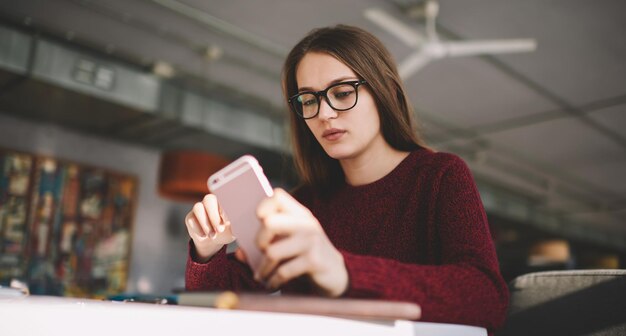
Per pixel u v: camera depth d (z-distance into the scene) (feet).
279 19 13.09
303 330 1.37
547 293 3.23
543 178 25.99
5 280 15.28
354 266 1.62
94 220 17.69
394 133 2.93
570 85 15.80
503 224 30.40
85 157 17.87
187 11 12.83
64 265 16.78
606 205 30.83
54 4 12.57
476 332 1.87
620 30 12.78
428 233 2.52
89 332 1.28
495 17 12.62
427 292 1.68
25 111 15.97
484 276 1.88
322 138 2.77
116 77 14.53
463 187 2.45
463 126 19.39
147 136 17.93
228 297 1.45
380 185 2.89
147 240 18.99
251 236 1.85
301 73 2.77
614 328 2.89
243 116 17.34
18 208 16.20
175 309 1.35
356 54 2.70
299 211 1.56
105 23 13.42
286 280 1.55
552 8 12.15
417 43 11.52
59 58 13.57
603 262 38.73
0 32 12.76
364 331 1.46
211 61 15.29
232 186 1.87
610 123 18.48
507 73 15.19
